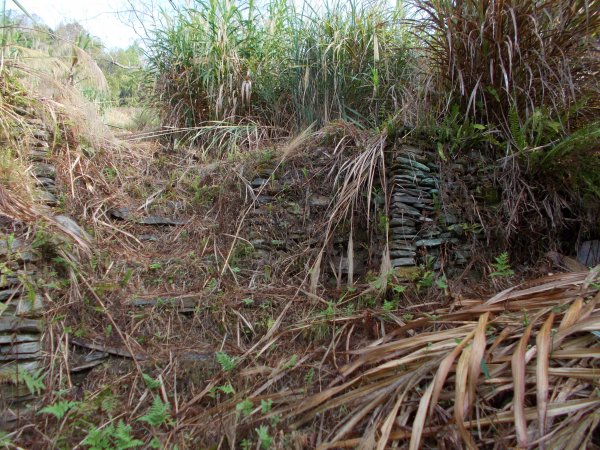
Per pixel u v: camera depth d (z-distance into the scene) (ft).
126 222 8.99
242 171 9.55
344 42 11.22
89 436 5.33
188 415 6.07
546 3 8.32
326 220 8.92
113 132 11.66
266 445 5.25
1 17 11.12
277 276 8.52
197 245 8.84
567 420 4.73
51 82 9.60
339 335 7.03
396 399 5.45
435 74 9.83
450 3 8.93
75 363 6.46
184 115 12.69
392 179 8.49
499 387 5.24
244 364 6.81
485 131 9.07
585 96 8.82
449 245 8.46
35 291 6.56
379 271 8.20
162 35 13.19
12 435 5.56
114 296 7.33
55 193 8.57
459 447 4.83
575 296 6.18
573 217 9.18
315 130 11.35
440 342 5.96
